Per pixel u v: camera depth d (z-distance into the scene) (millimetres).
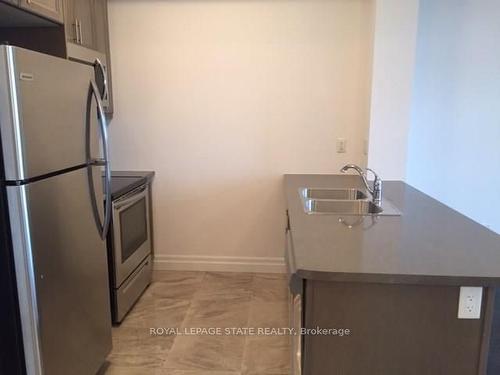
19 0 1947
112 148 3480
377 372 1411
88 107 1985
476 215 3465
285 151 3402
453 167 3398
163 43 3303
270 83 3312
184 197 3523
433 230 1799
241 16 3236
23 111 1489
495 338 1394
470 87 3271
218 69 3318
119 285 2688
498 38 3186
